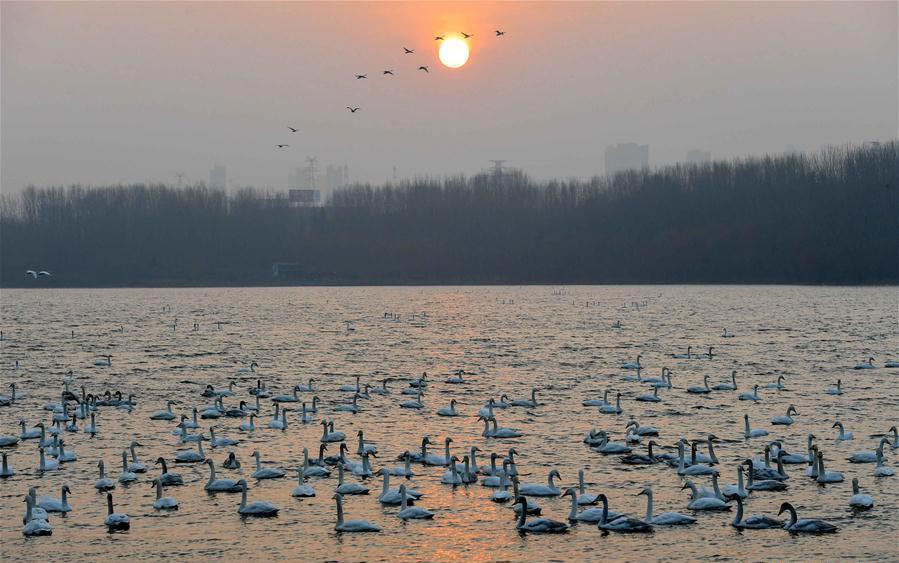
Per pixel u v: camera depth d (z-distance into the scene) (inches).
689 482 2613.2
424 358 5708.7
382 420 3688.5
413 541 2329.0
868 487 2704.2
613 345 6318.9
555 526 2386.8
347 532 2386.8
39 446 3164.4
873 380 4635.8
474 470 2810.0
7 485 2802.7
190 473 2910.9
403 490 2559.1
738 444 3233.3
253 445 3267.7
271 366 5383.9
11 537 2372.0
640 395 4089.6
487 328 7593.5
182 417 3383.4
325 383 4707.2
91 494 2701.8
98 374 5054.1
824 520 2437.3
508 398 4190.5
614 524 2380.7
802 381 4613.7
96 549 2293.3
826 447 3174.2
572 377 4827.8
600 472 2878.9
